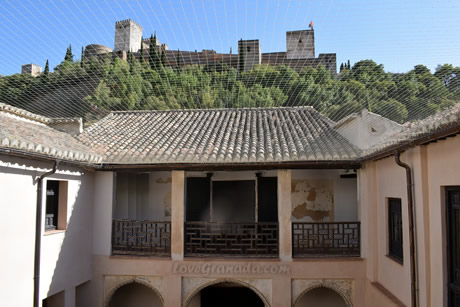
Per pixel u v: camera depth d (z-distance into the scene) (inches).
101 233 329.1
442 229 193.0
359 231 312.7
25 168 247.3
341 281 309.3
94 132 393.7
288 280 306.7
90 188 329.1
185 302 313.6
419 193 211.9
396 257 262.2
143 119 440.8
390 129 275.7
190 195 382.3
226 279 310.7
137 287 370.0
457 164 177.3
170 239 318.0
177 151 323.0
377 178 297.1
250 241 339.0
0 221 226.5
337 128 357.4
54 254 277.7
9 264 232.4
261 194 375.6
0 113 315.3
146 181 414.0
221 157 303.7
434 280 200.1
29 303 247.6
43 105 445.7
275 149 319.0
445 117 159.2
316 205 387.5
